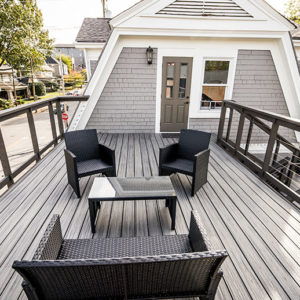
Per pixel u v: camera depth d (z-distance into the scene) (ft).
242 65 17.61
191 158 10.29
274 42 16.94
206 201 8.70
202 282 3.85
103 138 17.19
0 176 21.27
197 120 18.86
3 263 5.70
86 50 21.13
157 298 3.92
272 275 5.44
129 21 15.37
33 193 9.09
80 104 16.90
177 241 5.29
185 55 17.11
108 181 7.77
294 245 6.45
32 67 65.10
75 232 6.88
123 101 17.94
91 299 3.82
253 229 7.11
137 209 8.16
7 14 51.83
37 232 6.85
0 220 7.38
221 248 6.29
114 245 5.13
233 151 13.66
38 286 3.46
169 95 18.12
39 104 12.47
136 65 17.11
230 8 15.51
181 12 15.49
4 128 41.09
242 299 4.83
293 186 15.17
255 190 9.59
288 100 18.37
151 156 13.38
